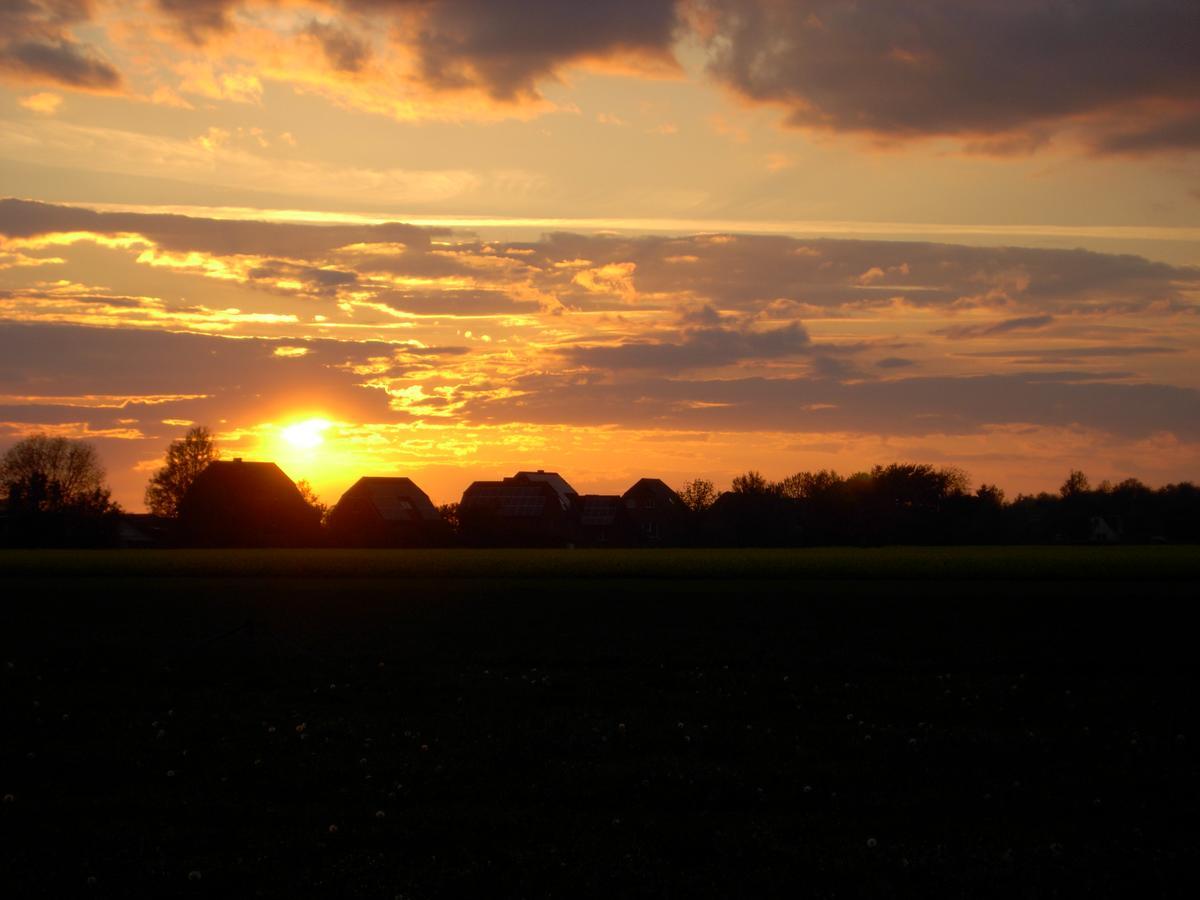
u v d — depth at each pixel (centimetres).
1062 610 3422
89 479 13025
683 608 3606
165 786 1529
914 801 1428
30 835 1297
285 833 1306
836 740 1788
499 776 1570
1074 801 1419
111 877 1165
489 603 3803
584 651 2720
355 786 1520
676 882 1150
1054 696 2139
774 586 4359
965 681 2302
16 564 6050
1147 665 2456
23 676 2409
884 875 1163
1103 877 1151
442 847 1259
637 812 1401
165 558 6631
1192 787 1484
